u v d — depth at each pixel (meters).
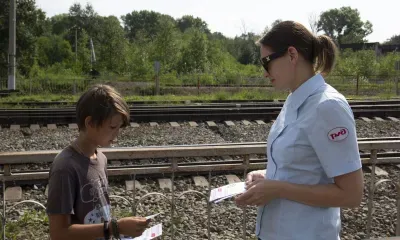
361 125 12.38
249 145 4.25
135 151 3.77
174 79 26.05
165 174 6.82
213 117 12.82
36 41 31.83
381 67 30.75
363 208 5.71
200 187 6.52
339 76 26.58
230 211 5.55
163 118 12.62
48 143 9.88
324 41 2.17
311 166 2.10
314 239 2.14
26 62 30.94
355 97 18.94
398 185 4.30
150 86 21.84
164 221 5.22
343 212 5.57
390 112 13.64
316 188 2.06
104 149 3.78
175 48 36.88
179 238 4.85
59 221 2.19
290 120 2.15
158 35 37.56
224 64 39.69
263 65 2.22
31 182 6.43
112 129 2.26
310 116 2.05
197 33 37.81
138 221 2.26
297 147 2.09
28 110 12.80
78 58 38.56
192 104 15.27
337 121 1.99
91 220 2.30
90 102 2.22
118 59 33.91
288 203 2.17
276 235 2.20
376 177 7.03
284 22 2.17
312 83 2.13
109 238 2.25
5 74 29.75
